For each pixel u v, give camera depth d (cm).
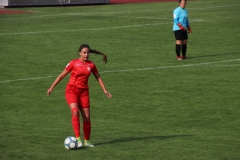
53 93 4684
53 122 3728
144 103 4294
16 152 2941
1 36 7981
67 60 6269
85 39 7769
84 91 3031
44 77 5350
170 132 3431
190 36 8031
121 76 5369
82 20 9750
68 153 2914
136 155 2875
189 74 5431
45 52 6775
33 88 4875
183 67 5800
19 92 4719
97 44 7369
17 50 6906
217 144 3122
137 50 6912
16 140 3216
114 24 9262
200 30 8581
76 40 7675
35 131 3456
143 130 3491
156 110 4072
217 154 2906
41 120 3784
